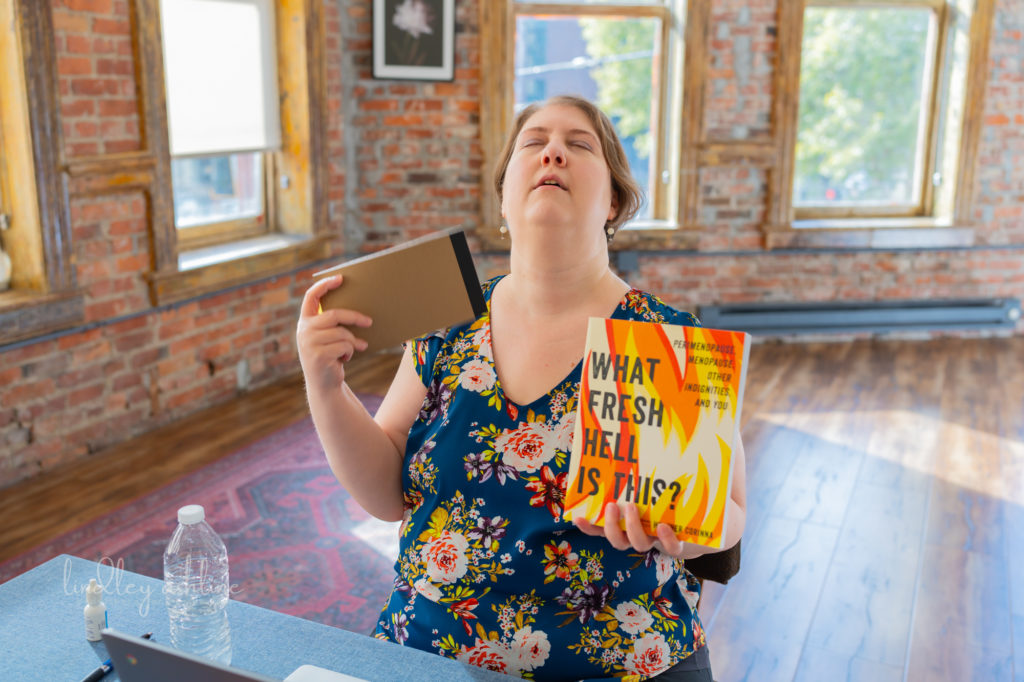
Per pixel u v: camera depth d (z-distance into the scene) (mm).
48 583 1324
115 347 3828
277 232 5047
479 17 5102
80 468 3598
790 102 5371
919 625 2557
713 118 5402
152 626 1204
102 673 1099
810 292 5715
